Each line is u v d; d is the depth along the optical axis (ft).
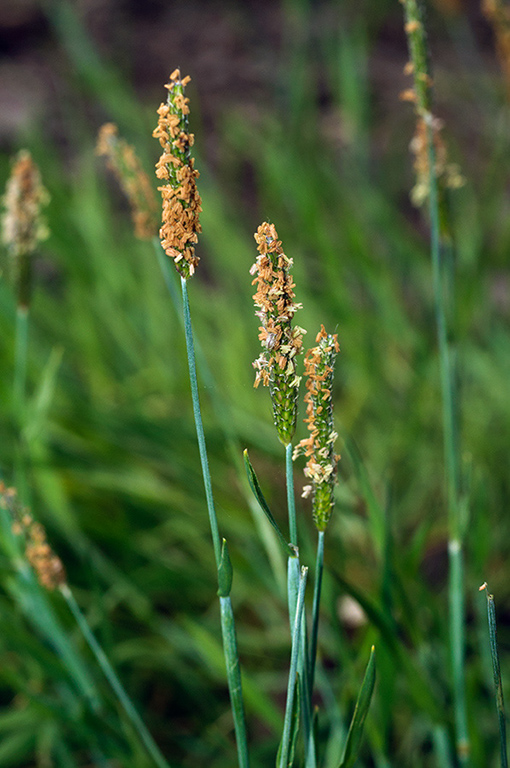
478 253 2.52
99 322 2.63
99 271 2.61
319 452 0.95
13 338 2.04
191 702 1.73
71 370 2.42
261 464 1.97
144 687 1.76
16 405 1.48
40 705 1.20
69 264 2.66
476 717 1.47
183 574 1.80
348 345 2.35
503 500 2.08
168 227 0.91
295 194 2.69
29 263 1.29
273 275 0.92
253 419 1.99
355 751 1.02
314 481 0.96
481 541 1.35
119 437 2.00
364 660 1.21
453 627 1.22
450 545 1.21
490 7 1.52
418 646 1.26
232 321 2.46
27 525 1.08
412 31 1.16
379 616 1.13
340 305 2.35
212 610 1.88
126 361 2.61
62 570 1.10
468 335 2.56
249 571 1.76
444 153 1.22
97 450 1.97
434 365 2.33
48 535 1.82
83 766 1.58
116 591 1.71
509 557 1.97
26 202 1.26
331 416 0.95
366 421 2.38
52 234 2.66
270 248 0.92
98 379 2.43
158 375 2.36
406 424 2.18
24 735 1.49
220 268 2.74
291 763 1.00
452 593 1.22
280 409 0.94
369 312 2.64
